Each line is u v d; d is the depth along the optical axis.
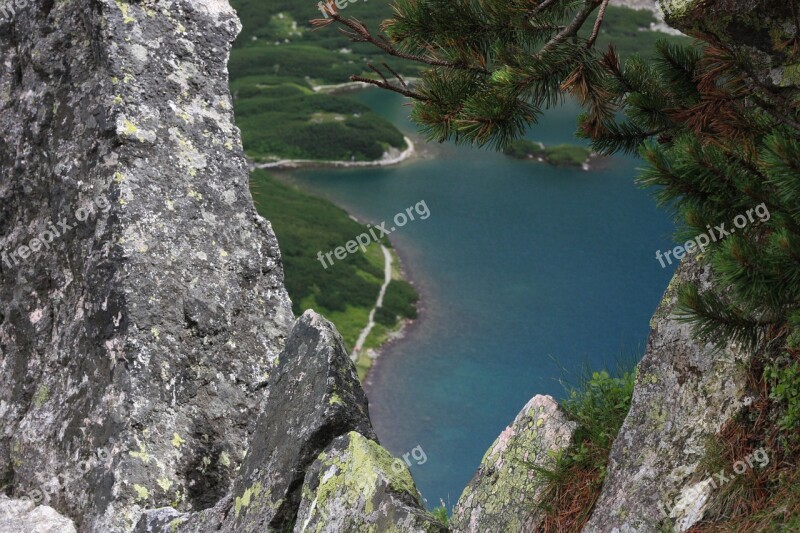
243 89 77.44
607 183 66.44
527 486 5.19
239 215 5.76
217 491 5.20
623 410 5.31
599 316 48.81
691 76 5.25
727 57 4.37
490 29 5.80
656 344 4.67
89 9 5.65
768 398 4.23
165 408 5.22
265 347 5.59
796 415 4.12
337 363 4.48
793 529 3.82
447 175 67.56
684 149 4.11
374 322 48.59
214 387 5.39
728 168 4.05
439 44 5.82
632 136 5.48
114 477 5.00
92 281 5.39
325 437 4.33
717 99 4.37
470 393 41.81
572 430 5.23
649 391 4.65
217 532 4.44
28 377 5.70
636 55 5.46
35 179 5.84
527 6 5.58
